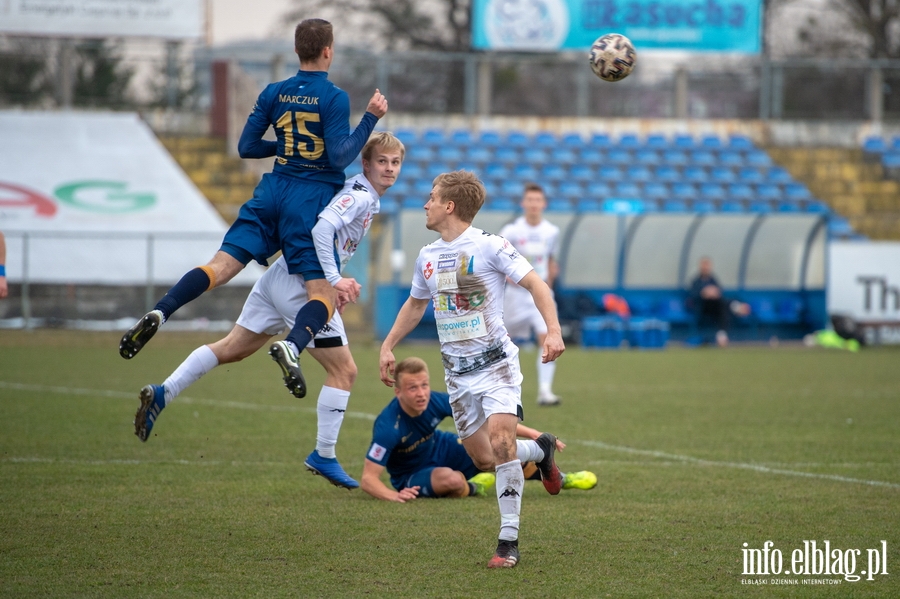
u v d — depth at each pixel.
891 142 105.12
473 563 16.64
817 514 20.50
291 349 18.09
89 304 73.56
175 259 79.19
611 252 81.12
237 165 91.50
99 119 88.94
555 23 97.81
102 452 27.41
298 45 20.56
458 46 130.88
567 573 16.06
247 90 97.81
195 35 91.94
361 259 73.38
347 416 35.84
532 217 41.66
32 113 88.19
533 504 21.48
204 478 24.08
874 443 30.39
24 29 88.62
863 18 128.12
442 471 22.19
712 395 43.75
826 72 114.06
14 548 17.33
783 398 42.69
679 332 80.88
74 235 69.69
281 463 26.36
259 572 15.99
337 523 19.55
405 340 76.69
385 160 20.86
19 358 58.12
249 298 21.09
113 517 19.75
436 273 17.42
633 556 17.12
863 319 80.94
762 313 82.12
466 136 100.19
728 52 98.62
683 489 23.16
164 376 48.44
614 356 67.38
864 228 94.88
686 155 100.69
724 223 80.25
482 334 17.14
